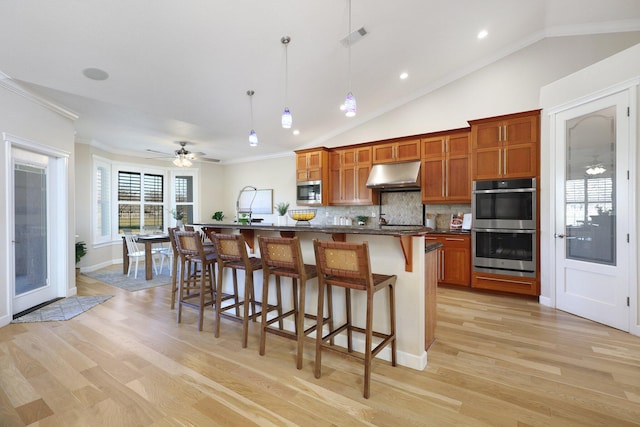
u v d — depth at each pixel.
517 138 3.92
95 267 5.98
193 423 1.64
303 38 3.24
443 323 3.09
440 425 1.63
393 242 2.33
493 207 4.07
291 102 4.59
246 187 7.88
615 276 2.94
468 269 4.29
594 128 3.15
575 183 3.37
